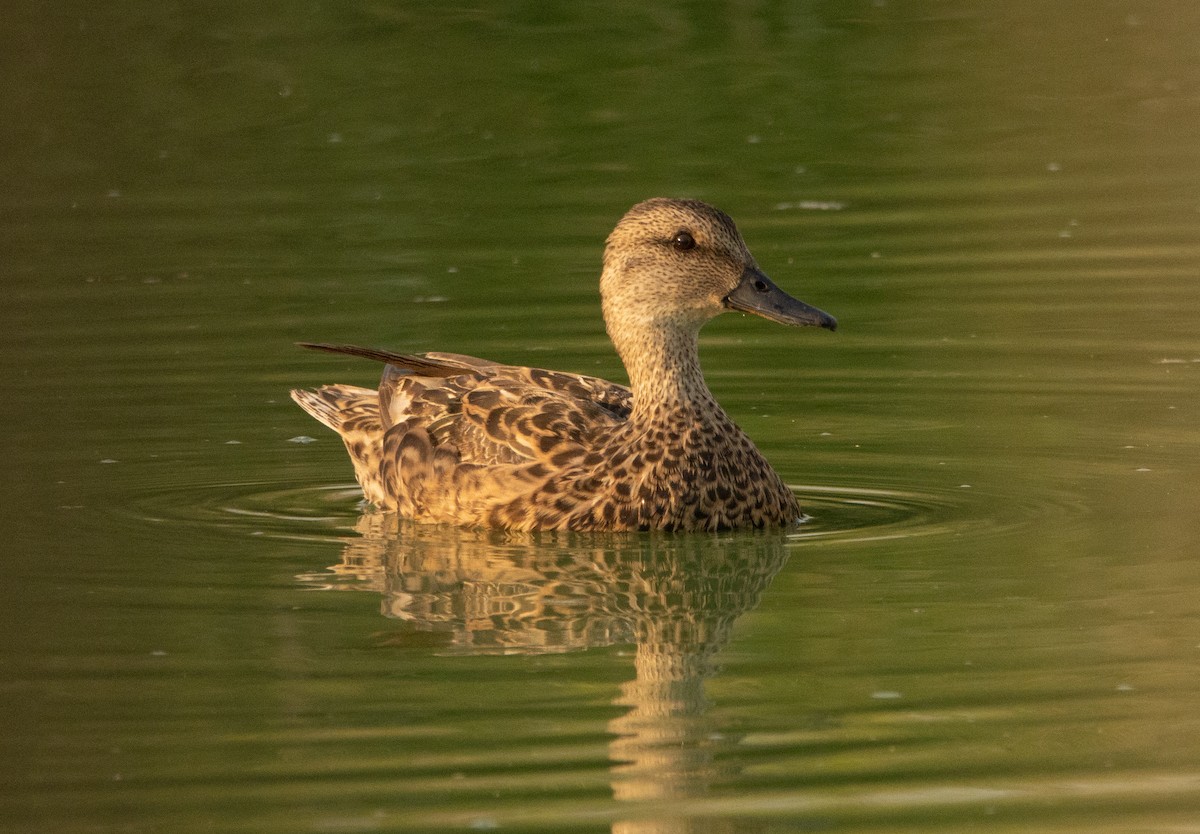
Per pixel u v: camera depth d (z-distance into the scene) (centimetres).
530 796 833
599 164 2378
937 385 1617
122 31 2756
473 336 1770
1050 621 1059
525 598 1138
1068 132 2448
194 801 833
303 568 1195
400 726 920
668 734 902
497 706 947
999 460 1412
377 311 1861
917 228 2105
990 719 913
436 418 1328
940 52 2764
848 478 1386
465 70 2680
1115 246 2009
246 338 1783
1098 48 2759
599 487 1259
